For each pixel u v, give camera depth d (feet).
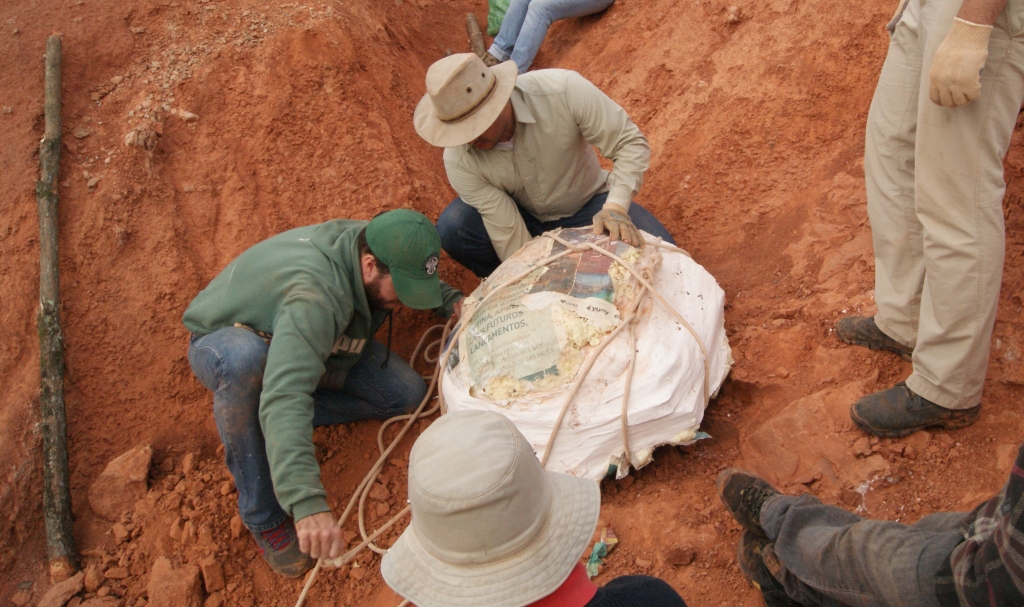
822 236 11.25
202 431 10.94
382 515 9.91
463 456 4.66
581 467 8.67
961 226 7.41
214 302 9.13
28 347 11.00
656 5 16.42
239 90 13.47
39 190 11.68
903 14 8.25
